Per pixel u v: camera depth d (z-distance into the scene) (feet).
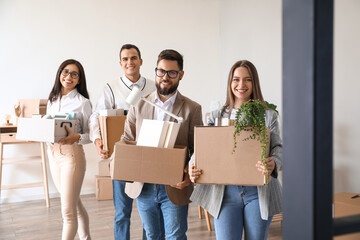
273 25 13.88
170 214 6.20
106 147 8.25
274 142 5.52
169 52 6.31
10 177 14.49
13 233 10.66
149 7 16.51
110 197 14.64
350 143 10.25
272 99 14.03
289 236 1.75
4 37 14.34
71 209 7.97
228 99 6.17
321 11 1.58
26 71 14.69
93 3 15.57
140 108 6.68
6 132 13.88
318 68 1.58
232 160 5.14
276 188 5.51
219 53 17.93
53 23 15.01
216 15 17.81
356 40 10.02
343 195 7.05
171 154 5.52
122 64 9.78
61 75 8.59
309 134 1.61
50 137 7.54
